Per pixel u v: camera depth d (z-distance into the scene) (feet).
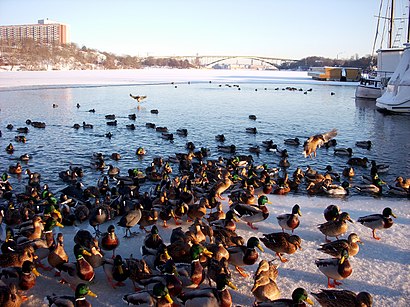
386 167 94.99
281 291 38.45
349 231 52.65
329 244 43.73
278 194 72.54
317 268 42.96
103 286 39.55
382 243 49.06
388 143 128.47
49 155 108.78
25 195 70.64
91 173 92.84
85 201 66.39
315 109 213.87
